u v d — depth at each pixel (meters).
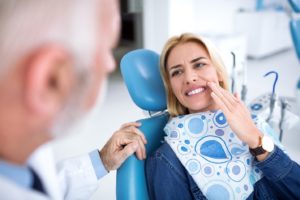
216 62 0.94
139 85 0.98
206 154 0.85
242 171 0.80
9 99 0.28
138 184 0.81
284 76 3.75
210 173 0.81
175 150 0.85
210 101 0.92
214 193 0.80
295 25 1.89
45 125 0.30
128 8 3.92
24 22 0.26
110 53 0.34
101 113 2.69
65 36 0.27
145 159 0.87
